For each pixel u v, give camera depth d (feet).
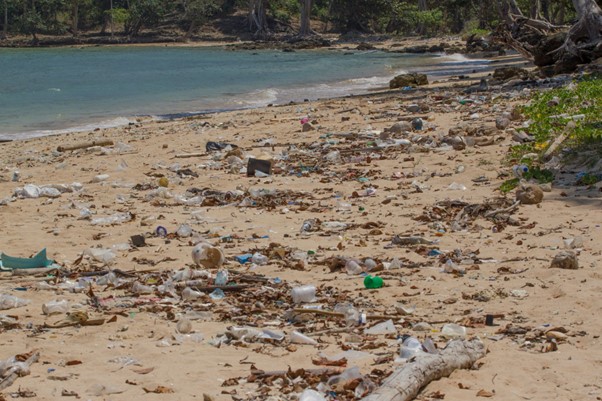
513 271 32.01
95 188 53.93
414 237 37.19
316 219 42.27
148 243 39.22
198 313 28.22
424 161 56.18
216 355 24.12
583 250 34.32
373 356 23.38
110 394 20.84
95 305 29.60
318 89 140.46
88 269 34.81
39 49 345.10
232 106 116.98
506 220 39.96
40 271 34.04
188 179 55.42
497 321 26.58
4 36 381.40
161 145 71.61
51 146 76.43
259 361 23.44
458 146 59.41
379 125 74.38
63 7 395.55
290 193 49.26
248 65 221.05
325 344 25.02
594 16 113.80
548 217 40.29
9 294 30.89
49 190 52.11
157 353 24.18
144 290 31.19
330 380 21.12
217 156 63.31
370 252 35.99
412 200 46.01
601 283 29.63
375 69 192.13
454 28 351.05
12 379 21.75
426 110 82.17
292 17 410.11
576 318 26.30
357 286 31.12
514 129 63.72
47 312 28.53
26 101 128.26
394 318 27.04
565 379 21.35
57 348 24.72
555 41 118.73
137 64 231.91
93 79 173.47
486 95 92.17
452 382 21.08
